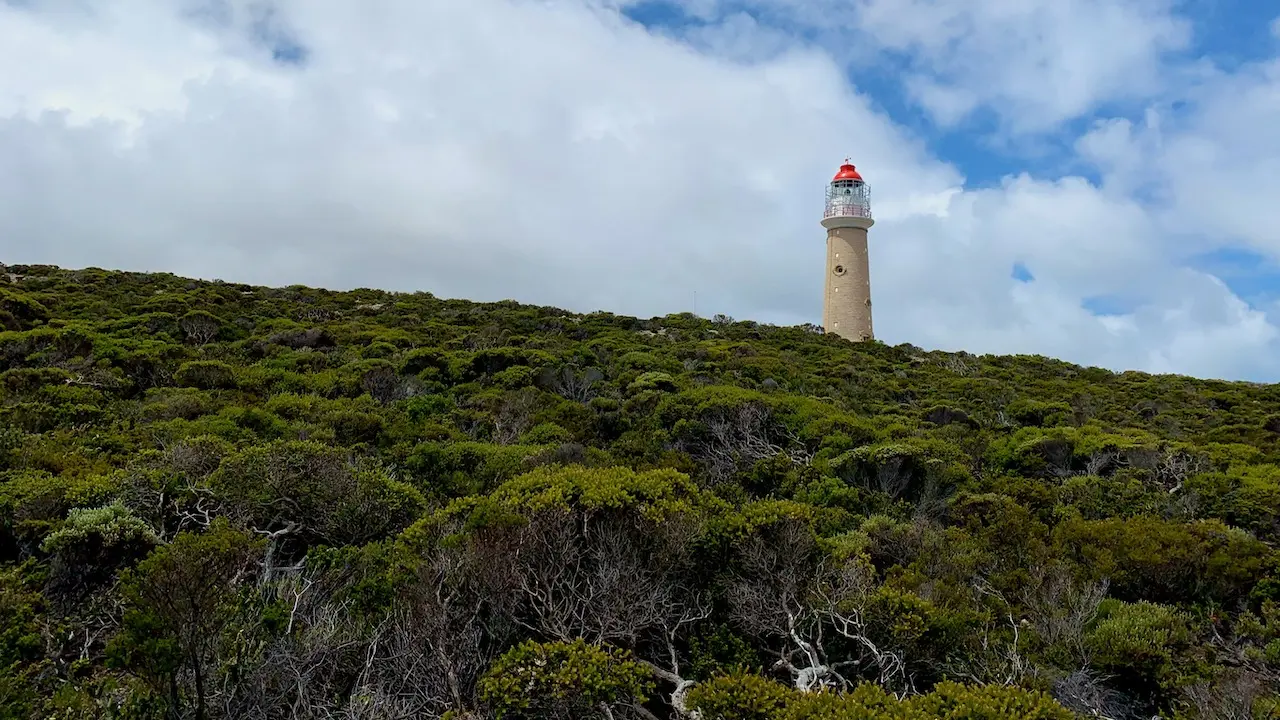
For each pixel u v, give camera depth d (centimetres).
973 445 1892
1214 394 3088
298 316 3259
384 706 624
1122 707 799
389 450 1386
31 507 927
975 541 1152
